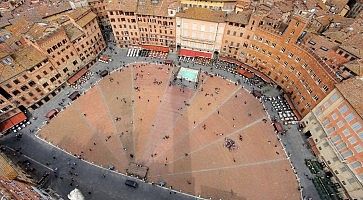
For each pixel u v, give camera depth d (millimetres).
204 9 95812
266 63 96625
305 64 82938
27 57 85312
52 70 91875
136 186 75312
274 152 81875
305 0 102000
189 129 87875
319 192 73875
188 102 94750
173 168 79000
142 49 111250
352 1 115312
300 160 80188
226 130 87312
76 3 106750
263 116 90250
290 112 90750
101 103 94938
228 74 102438
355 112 65562
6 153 82000
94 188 75625
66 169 79000
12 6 111625
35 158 81312
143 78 101812
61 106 94062
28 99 89375
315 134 80750
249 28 91188
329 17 94938
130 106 94000
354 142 67188
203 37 100500
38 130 87812
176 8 94812
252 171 78062
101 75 102062
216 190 74688
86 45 100375
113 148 83562
